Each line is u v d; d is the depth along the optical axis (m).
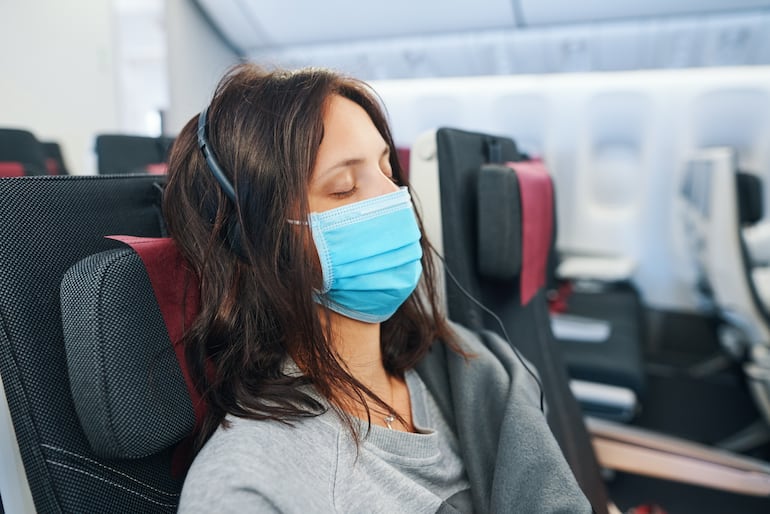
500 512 0.62
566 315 2.24
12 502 0.54
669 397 2.49
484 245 0.90
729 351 2.27
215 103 0.57
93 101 2.87
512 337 1.08
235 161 0.53
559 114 2.85
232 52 3.06
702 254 2.05
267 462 0.47
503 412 0.73
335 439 0.55
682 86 2.63
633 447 1.19
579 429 1.18
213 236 0.55
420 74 3.03
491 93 2.93
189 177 0.58
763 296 1.98
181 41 2.54
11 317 0.46
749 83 2.50
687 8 2.36
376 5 2.61
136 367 0.47
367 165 0.60
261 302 0.57
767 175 2.60
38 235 0.49
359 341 0.66
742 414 2.32
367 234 0.59
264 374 0.58
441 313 0.81
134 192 0.62
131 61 3.50
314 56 3.08
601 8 2.43
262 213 0.54
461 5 2.56
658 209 2.86
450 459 0.71
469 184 0.93
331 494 0.52
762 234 2.40
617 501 1.70
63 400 0.48
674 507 1.67
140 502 0.53
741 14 2.34
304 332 0.56
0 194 0.47
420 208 0.84
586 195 2.96
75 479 0.48
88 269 0.47
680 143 2.72
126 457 0.48
